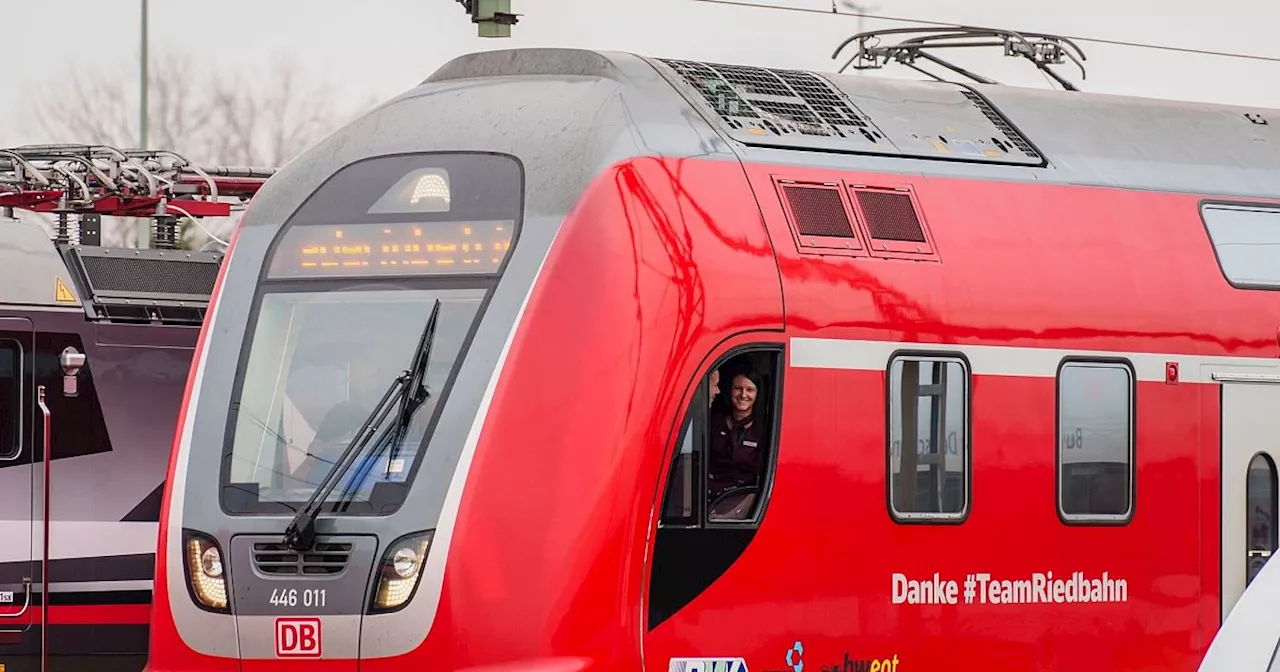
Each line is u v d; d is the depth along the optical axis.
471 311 29.38
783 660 30.33
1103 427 33.56
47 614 42.03
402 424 29.06
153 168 48.31
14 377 42.22
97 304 42.88
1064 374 33.22
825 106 33.81
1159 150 36.53
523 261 29.33
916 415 31.69
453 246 29.95
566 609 28.41
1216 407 34.88
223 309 30.64
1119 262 34.28
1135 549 33.69
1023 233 33.53
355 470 29.00
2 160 46.53
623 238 29.38
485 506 28.39
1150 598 33.81
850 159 32.72
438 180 30.47
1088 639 33.19
